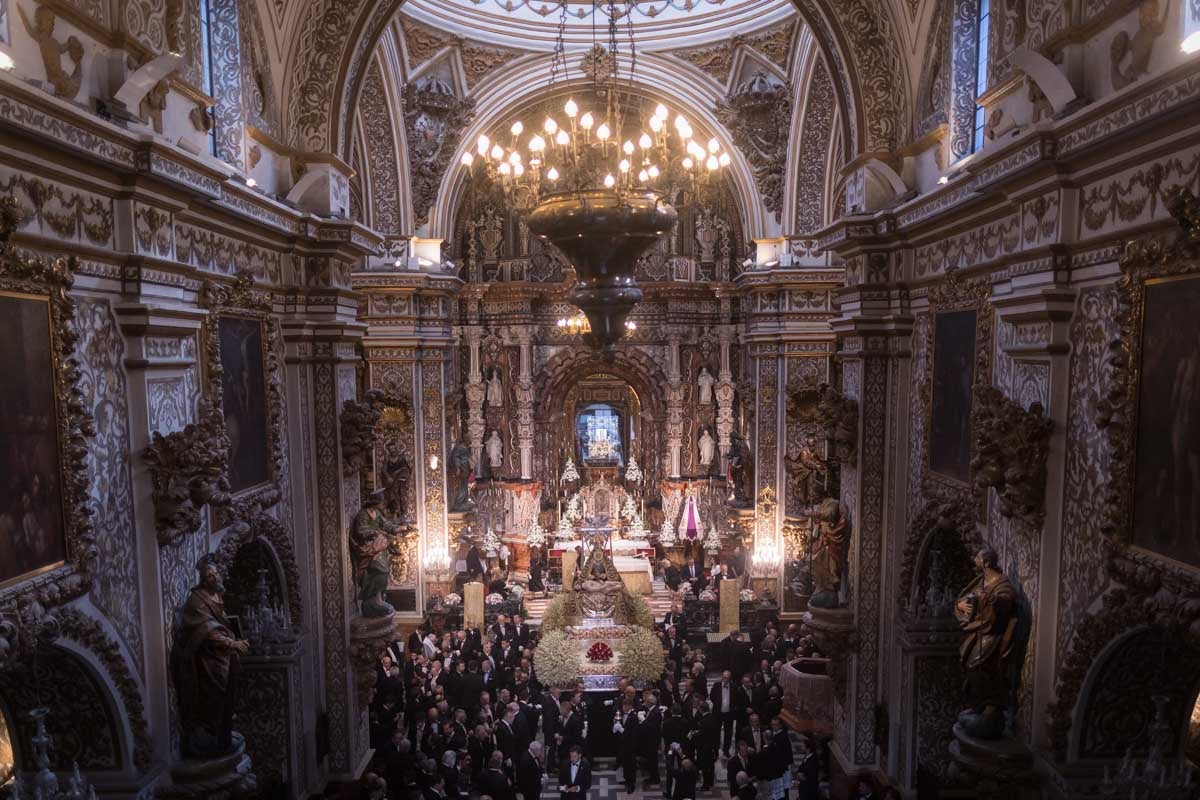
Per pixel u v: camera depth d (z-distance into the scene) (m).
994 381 7.77
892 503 10.70
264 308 9.22
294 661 9.69
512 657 14.96
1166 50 5.34
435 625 18.31
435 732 11.80
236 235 8.55
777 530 18.83
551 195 5.85
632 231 5.73
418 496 18.44
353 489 11.16
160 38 7.07
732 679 14.77
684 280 22.81
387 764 11.40
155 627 6.54
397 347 18.28
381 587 11.35
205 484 6.71
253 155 9.38
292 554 9.91
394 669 14.29
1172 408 5.14
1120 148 5.62
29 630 4.98
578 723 12.23
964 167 7.66
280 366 9.92
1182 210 4.74
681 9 18.36
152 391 6.55
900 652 10.40
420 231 18.81
